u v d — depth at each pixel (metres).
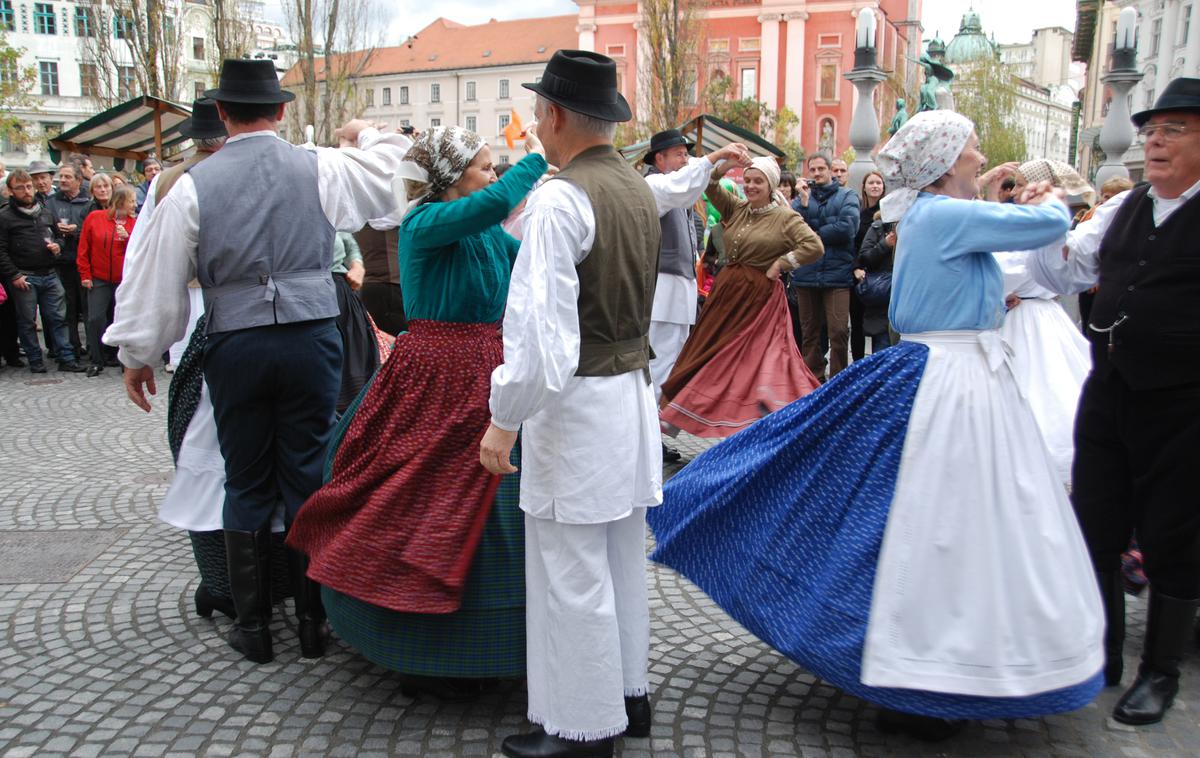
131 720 3.04
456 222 2.77
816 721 3.04
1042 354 4.74
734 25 55.66
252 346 3.21
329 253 3.39
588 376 2.60
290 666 3.40
